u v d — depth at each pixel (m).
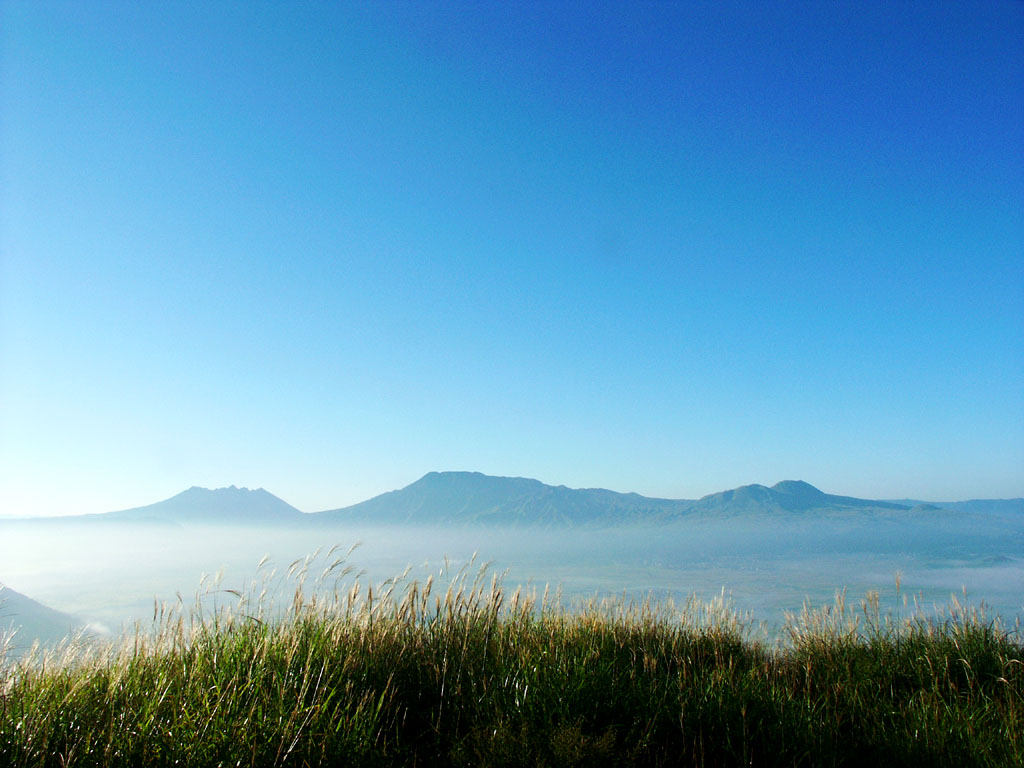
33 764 2.89
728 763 3.59
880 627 5.68
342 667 4.13
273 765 2.99
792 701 4.07
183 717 3.21
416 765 3.39
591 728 3.64
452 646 4.79
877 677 4.98
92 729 3.10
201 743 3.04
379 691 4.04
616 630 5.57
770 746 3.63
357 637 4.61
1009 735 3.68
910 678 5.00
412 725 3.82
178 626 4.33
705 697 4.06
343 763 3.08
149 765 2.96
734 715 3.85
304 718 3.31
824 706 4.16
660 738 3.68
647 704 3.91
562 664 4.27
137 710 3.32
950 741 3.74
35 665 3.71
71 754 2.87
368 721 3.45
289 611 4.73
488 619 5.25
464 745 3.47
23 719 3.09
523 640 5.00
